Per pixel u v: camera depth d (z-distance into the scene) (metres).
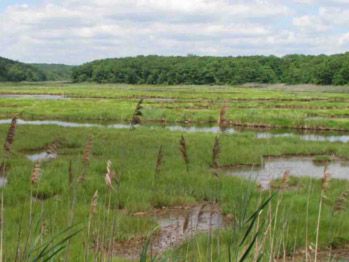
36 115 54.97
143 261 3.48
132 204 15.17
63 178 17.33
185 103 70.81
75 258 7.96
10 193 15.36
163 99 81.00
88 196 15.20
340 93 101.94
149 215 14.98
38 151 28.09
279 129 47.75
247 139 33.72
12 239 9.47
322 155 29.92
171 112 55.62
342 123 47.28
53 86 147.50
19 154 24.48
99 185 16.47
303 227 12.32
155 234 12.41
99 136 32.69
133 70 180.62
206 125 50.06
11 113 56.12
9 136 3.82
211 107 65.44
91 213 4.57
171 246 5.97
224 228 12.29
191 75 171.25
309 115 55.97
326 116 55.75
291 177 20.42
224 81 166.12
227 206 14.45
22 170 19.23
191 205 16.11
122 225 12.49
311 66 151.88
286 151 29.97
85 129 37.25
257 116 51.34
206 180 18.25
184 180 18.48
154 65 179.38
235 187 17.16
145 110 54.59
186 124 51.16
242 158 25.80
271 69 166.62
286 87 136.62
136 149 27.02
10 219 11.84
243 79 164.62
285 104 68.00
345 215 13.27
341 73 134.62
